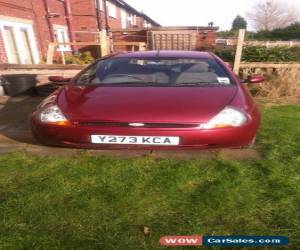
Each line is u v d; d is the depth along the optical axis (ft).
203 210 7.49
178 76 11.80
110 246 6.31
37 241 6.42
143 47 38.17
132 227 6.89
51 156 10.59
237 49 25.35
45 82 24.02
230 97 10.16
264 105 19.16
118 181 8.80
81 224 6.97
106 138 9.23
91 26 60.75
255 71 25.81
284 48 30.86
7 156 10.52
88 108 9.53
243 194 8.17
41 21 44.06
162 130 8.95
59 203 7.73
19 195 8.05
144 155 10.61
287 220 7.16
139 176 9.07
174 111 9.21
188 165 9.79
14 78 22.22
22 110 18.22
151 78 11.71
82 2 59.52
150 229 6.83
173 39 58.23
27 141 12.19
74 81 12.17
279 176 9.14
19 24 37.22
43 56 44.47
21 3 37.88
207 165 9.84
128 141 9.19
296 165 9.88
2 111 17.93
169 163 9.96
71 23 55.67
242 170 9.51
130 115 9.12
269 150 11.09
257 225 6.99
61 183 8.68
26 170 9.50
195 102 9.70
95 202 7.75
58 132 9.44
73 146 9.68
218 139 9.11
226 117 9.14
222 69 12.48
